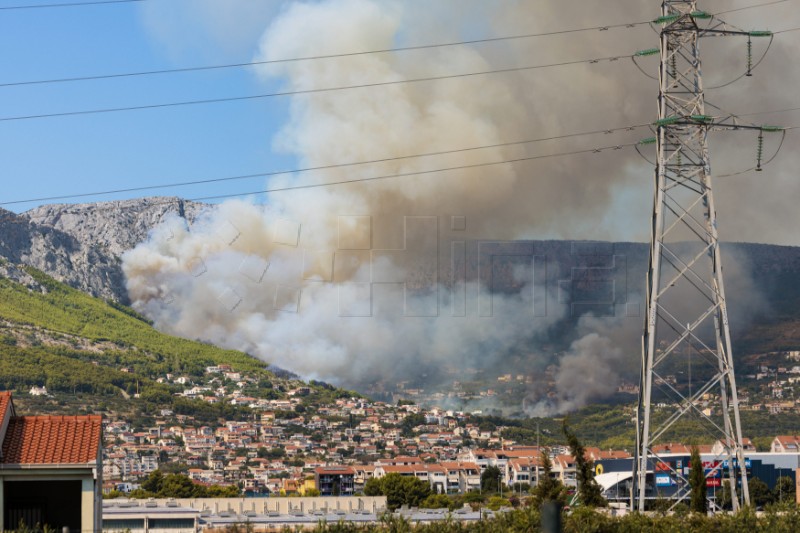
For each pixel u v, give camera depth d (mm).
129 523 115500
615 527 78938
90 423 64938
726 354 94688
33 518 64625
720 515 82875
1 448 61938
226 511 144625
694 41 97188
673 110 96438
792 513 81562
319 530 71188
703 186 95125
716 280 95000
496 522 75125
